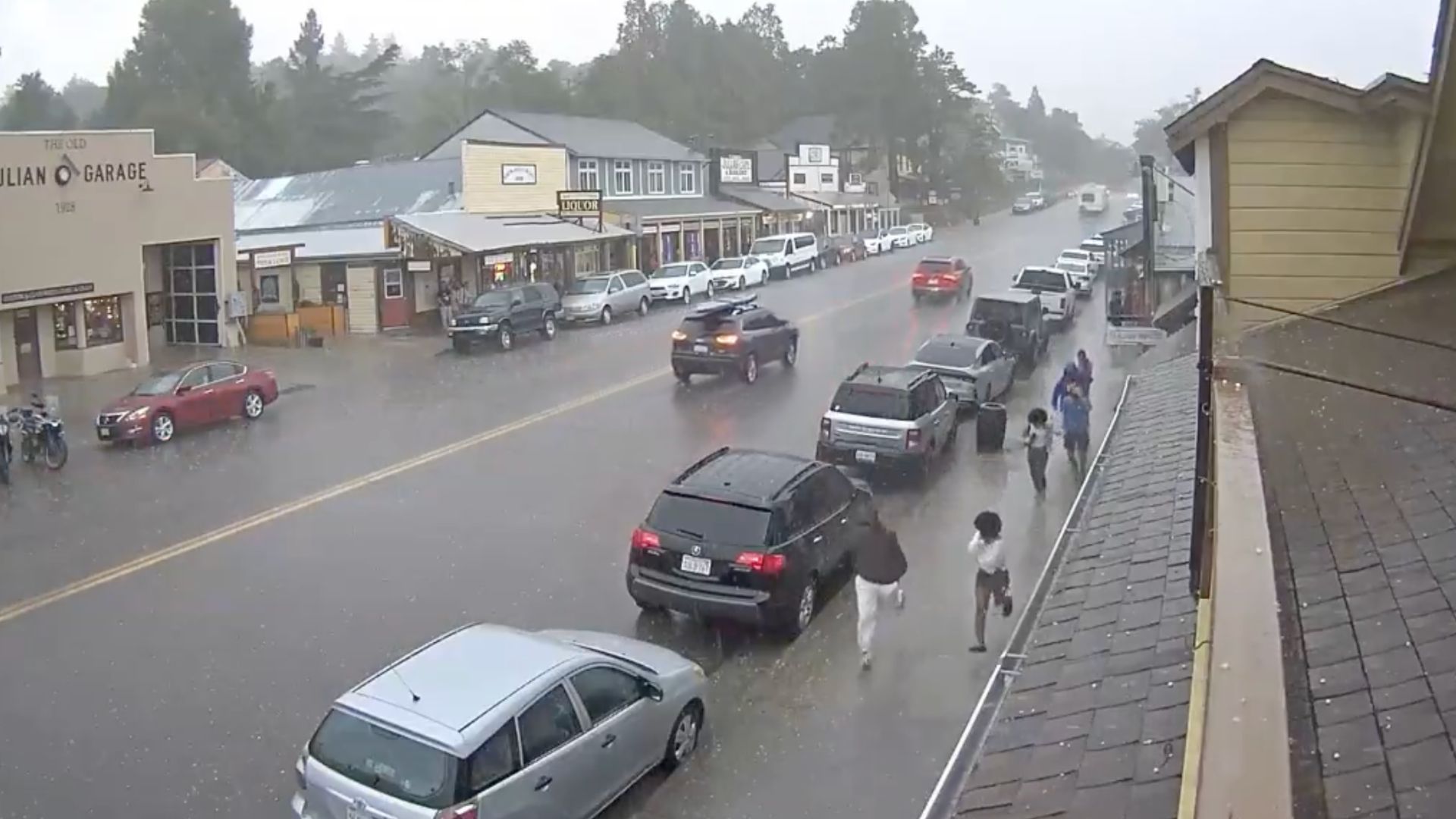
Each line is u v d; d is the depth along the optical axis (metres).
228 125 73.62
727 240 63.56
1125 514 8.46
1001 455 20.81
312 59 86.12
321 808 8.01
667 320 41.31
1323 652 4.33
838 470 14.48
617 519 17.20
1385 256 11.58
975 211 109.75
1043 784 4.62
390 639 12.86
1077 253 48.53
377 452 21.47
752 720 10.83
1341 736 3.69
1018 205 121.69
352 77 86.12
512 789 7.96
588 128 58.12
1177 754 4.41
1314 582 5.02
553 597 14.11
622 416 24.31
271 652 12.50
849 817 9.09
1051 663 6.01
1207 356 6.59
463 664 8.71
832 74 109.56
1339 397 7.96
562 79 123.44
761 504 12.67
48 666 12.12
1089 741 4.87
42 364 29.95
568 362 31.94
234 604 13.90
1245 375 8.73
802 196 77.50
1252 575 4.32
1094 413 24.06
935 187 106.81
